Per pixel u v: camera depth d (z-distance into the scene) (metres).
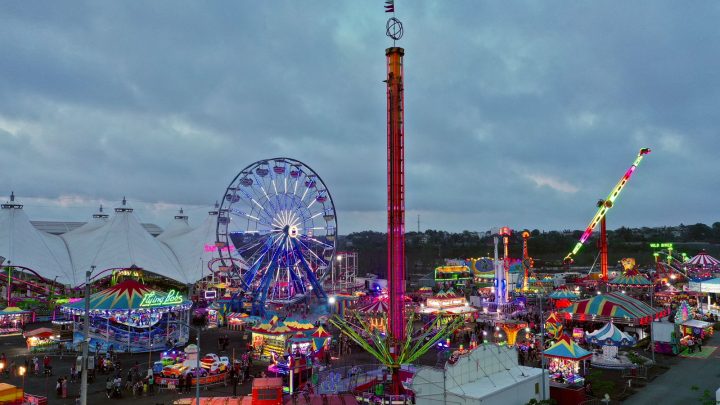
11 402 29.30
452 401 28.70
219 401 33.91
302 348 50.72
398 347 37.59
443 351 51.06
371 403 34.50
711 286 80.12
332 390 36.75
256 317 71.75
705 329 63.25
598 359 48.91
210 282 108.12
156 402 37.16
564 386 35.41
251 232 78.25
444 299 71.94
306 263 79.19
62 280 94.94
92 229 120.50
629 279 94.38
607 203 102.19
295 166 81.88
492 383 30.70
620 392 39.28
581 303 61.66
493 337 59.75
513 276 102.88
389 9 44.06
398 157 42.03
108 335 55.75
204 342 62.66
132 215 111.88
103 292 59.12
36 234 99.00
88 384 42.28
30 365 47.75
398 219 41.34
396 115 42.31
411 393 35.81
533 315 74.94
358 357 52.53
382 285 105.38
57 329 61.53
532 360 48.06
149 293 58.34
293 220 80.12
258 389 31.89
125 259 103.56
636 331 61.34
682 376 44.50
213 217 123.94
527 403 31.73
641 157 99.75
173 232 137.50
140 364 50.38
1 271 86.31
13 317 69.19
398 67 42.72
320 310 76.25
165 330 62.03
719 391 29.56
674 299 89.94
